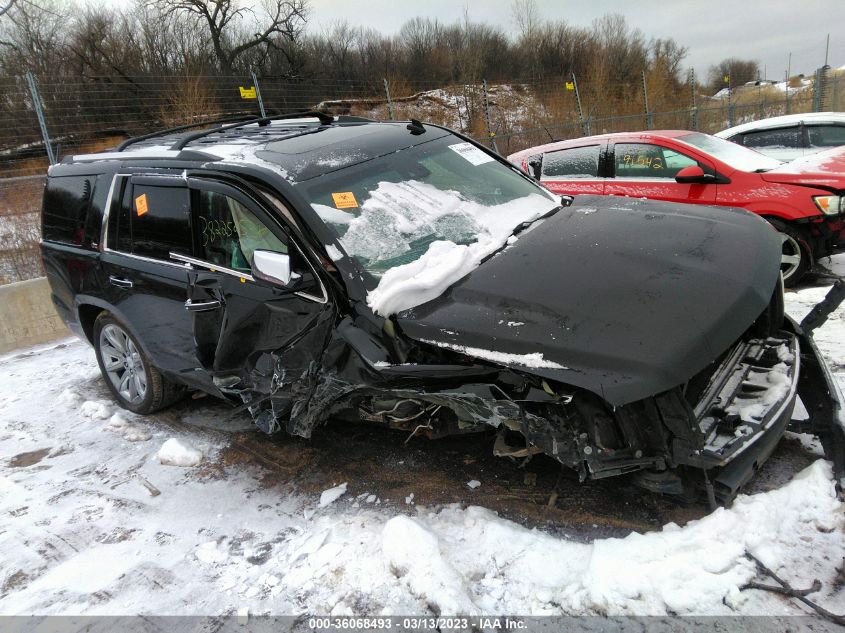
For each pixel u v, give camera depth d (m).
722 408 2.62
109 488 3.80
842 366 3.90
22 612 2.80
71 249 4.71
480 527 2.86
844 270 6.21
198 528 3.27
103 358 4.88
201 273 3.70
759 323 3.11
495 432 3.52
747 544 2.45
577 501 2.96
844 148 6.73
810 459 2.98
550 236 3.29
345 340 2.91
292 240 3.18
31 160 12.70
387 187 3.60
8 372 6.21
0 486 3.97
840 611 2.18
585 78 22.92
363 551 2.83
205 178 3.68
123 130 14.83
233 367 3.55
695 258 2.87
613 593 2.37
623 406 2.47
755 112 22.56
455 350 2.64
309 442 3.93
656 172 6.69
